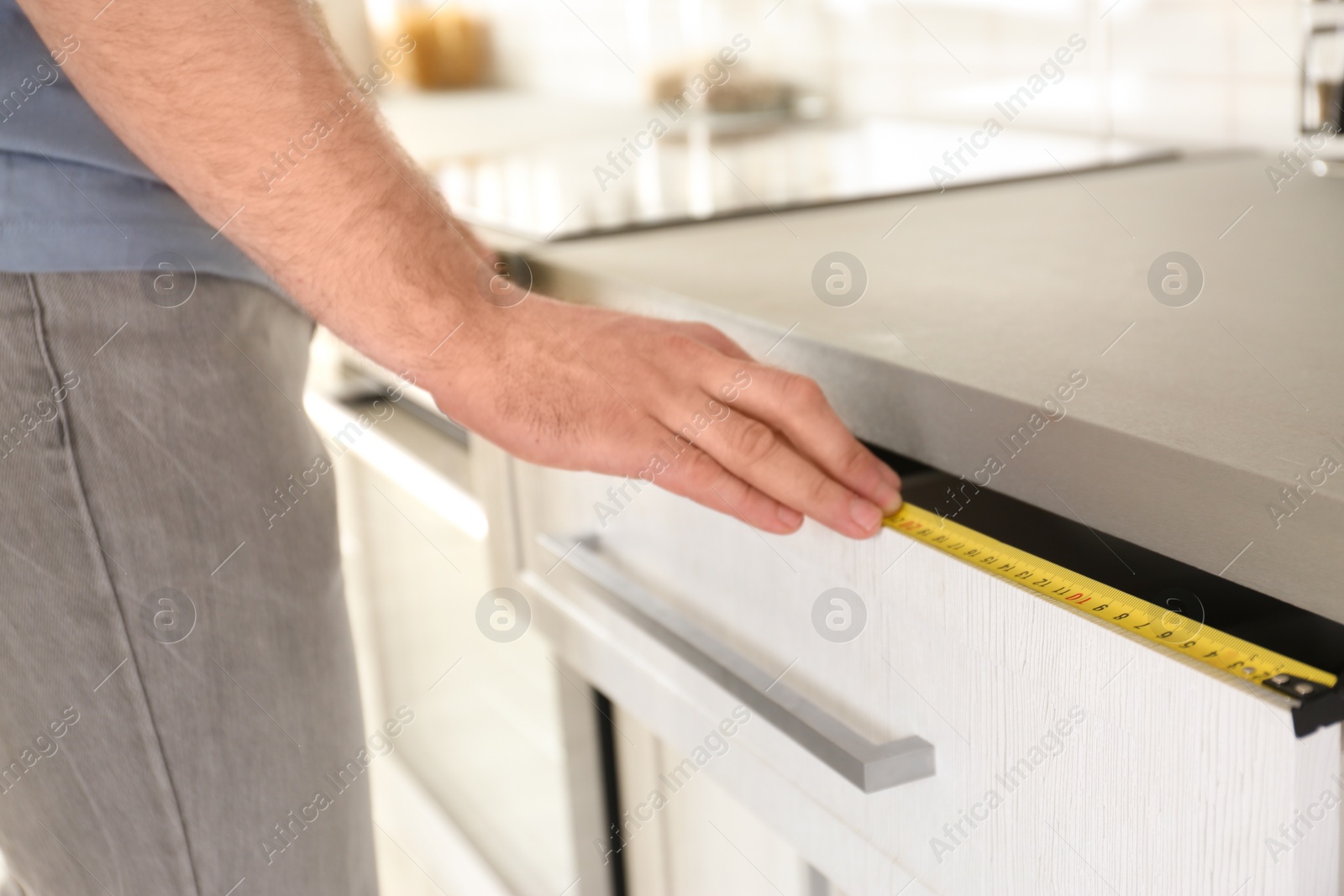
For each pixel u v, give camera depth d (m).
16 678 0.61
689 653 0.68
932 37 1.42
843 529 0.56
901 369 0.56
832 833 0.65
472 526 1.03
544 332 0.61
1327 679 0.40
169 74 0.52
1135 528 0.47
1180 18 1.13
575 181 1.20
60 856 0.66
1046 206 0.94
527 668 1.11
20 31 0.58
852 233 0.89
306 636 0.69
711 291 0.73
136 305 0.60
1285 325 0.59
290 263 0.57
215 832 0.67
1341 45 0.92
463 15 2.26
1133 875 0.45
